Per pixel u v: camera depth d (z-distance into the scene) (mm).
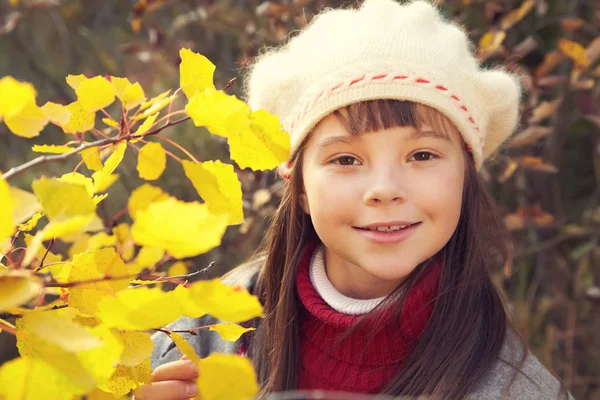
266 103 1163
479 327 1082
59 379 475
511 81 1194
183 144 2154
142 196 518
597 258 2070
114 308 502
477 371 1020
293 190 1158
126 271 583
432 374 1030
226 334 697
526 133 1606
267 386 1131
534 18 2145
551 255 2111
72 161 2234
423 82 1023
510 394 999
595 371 2068
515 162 1700
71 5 2506
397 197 995
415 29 1080
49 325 492
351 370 1110
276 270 1260
